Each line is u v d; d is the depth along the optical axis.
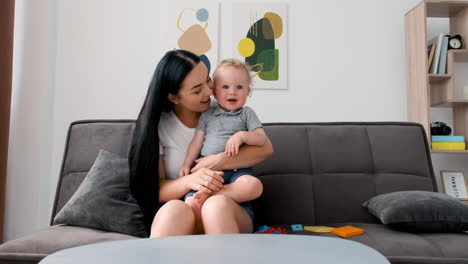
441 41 2.47
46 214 2.49
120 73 2.66
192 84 1.25
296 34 2.70
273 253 0.65
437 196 1.35
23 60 2.48
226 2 2.71
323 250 0.67
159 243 0.74
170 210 1.02
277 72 2.66
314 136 1.68
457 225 1.26
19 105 2.44
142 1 2.69
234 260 0.60
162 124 1.34
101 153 1.52
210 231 1.00
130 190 1.33
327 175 1.61
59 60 2.65
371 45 2.69
